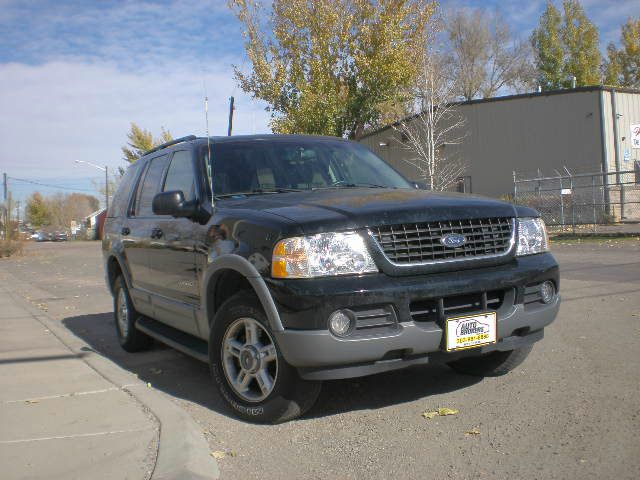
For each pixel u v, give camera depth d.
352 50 29.89
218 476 3.52
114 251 6.86
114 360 6.67
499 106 28.83
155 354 6.88
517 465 3.48
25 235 35.34
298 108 29.59
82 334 8.31
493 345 4.29
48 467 3.57
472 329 4.11
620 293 8.89
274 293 3.96
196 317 5.01
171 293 5.50
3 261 28.03
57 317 9.93
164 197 4.84
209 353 4.61
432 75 29.77
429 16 30.03
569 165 27.36
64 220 110.38
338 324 3.83
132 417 4.37
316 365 3.88
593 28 48.22
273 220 4.14
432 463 3.59
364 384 5.15
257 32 29.69
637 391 4.57
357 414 4.46
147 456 3.68
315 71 29.28
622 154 27.19
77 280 16.64
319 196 4.65
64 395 4.94
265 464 3.70
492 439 3.87
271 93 29.66
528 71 56.22
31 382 5.36
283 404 4.18
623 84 49.12
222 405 4.88
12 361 6.16
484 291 4.18
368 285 3.88
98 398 4.84
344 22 29.56
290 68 29.97
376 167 5.91
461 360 5.24
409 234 4.09
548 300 4.56
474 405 4.51
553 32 48.53
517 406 4.42
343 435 4.09
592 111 26.70
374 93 30.38
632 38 48.62
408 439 3.96
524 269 4.37
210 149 5.42
